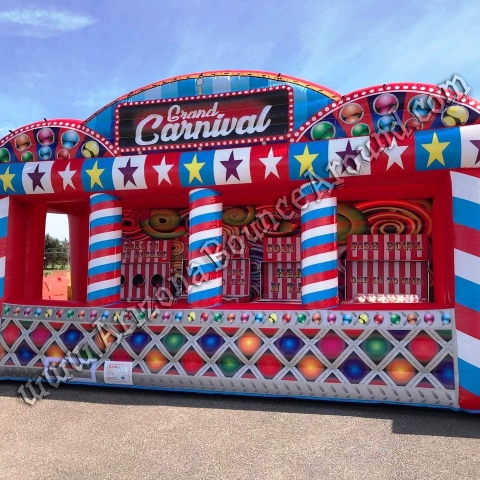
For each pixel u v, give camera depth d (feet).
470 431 11.97
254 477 9.70
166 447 11.29
